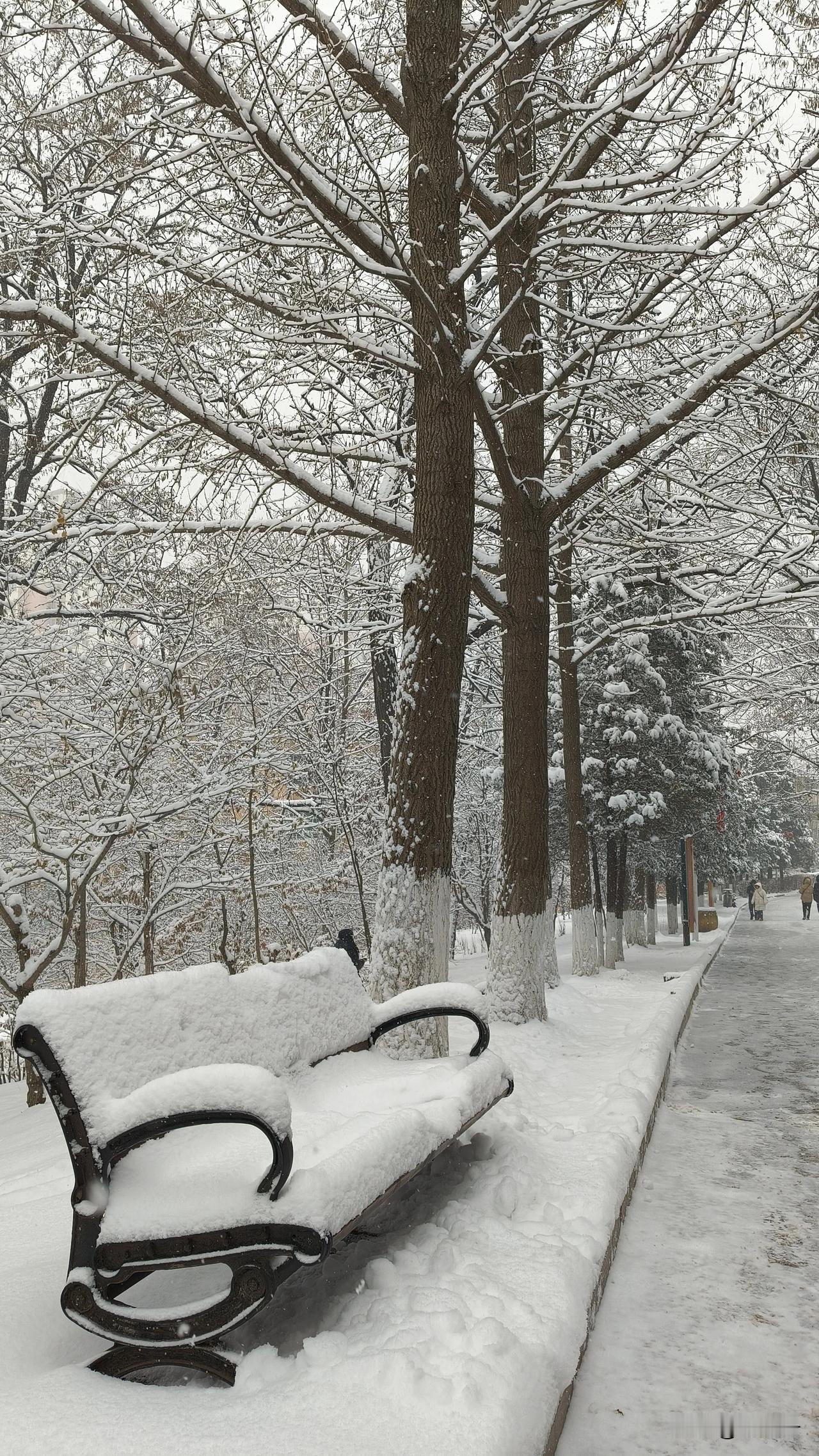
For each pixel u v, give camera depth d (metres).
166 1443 2.42
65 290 9.95
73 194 9.49
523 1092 7.11
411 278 7.47
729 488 15.00
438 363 7.50
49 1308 3.30
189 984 3.75
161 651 13.03
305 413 9.88
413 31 7.84
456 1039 9.57
